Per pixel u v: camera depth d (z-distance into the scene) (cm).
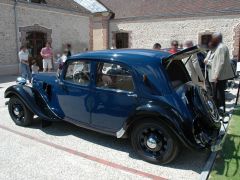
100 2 2264
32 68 1355
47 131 542
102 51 480
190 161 423
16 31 1466
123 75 427
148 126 407
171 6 2023
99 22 2188
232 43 1756
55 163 417
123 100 426
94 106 461
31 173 389
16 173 389
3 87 1071
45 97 540
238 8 1728
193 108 396
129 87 421
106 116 450
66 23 1753
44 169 400
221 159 421
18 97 549
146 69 411
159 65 408
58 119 515
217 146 394
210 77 648
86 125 482
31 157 436
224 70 613
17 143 487
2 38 1406
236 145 466
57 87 515
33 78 570
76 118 495
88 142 491
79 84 478
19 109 566
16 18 1458
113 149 464
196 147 380
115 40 2177
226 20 1755
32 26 1542
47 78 544
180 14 1880
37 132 537
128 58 429
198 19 1838
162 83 401
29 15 1523
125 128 418
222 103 630
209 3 1894
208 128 421
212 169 392
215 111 445
